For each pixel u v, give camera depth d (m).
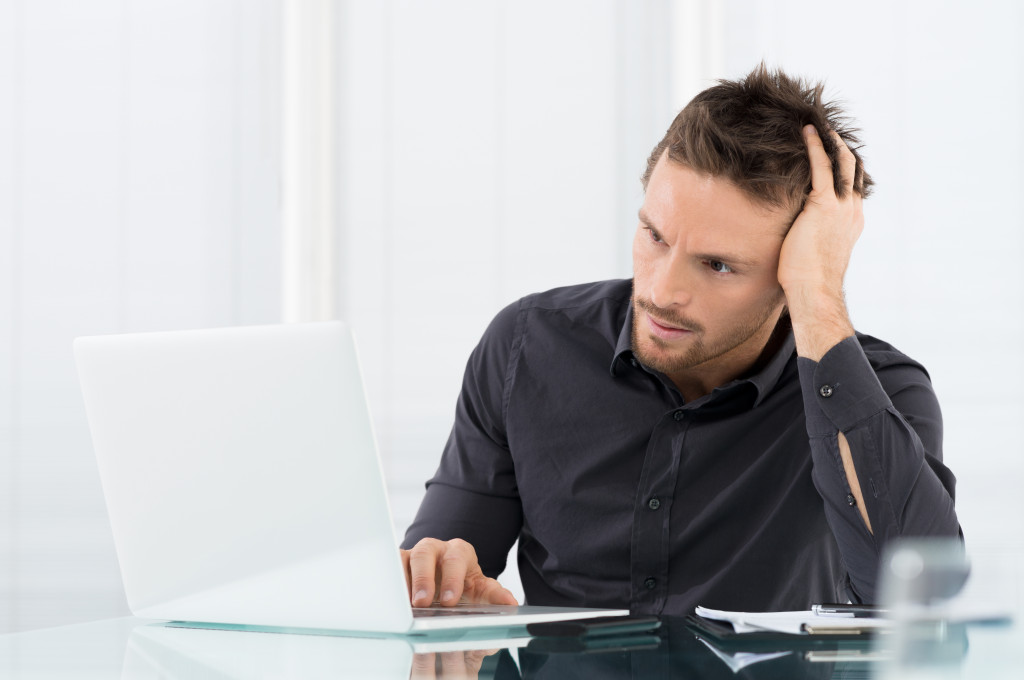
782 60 2.77
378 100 2.81
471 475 1.36
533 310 1.39
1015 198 2.69
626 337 1.28
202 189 2.73
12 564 2.58
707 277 1.13
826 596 1.24
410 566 0.97
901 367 1.24
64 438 2.62
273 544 0.81
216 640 0.81
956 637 0.55
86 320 2.66
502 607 0.93
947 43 2.72
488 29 2.81
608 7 2.80
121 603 2.61
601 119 2.80
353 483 0.76
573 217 2.79
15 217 2.64
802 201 1.13
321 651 0.74
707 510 1.23
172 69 2.73
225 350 0.79
